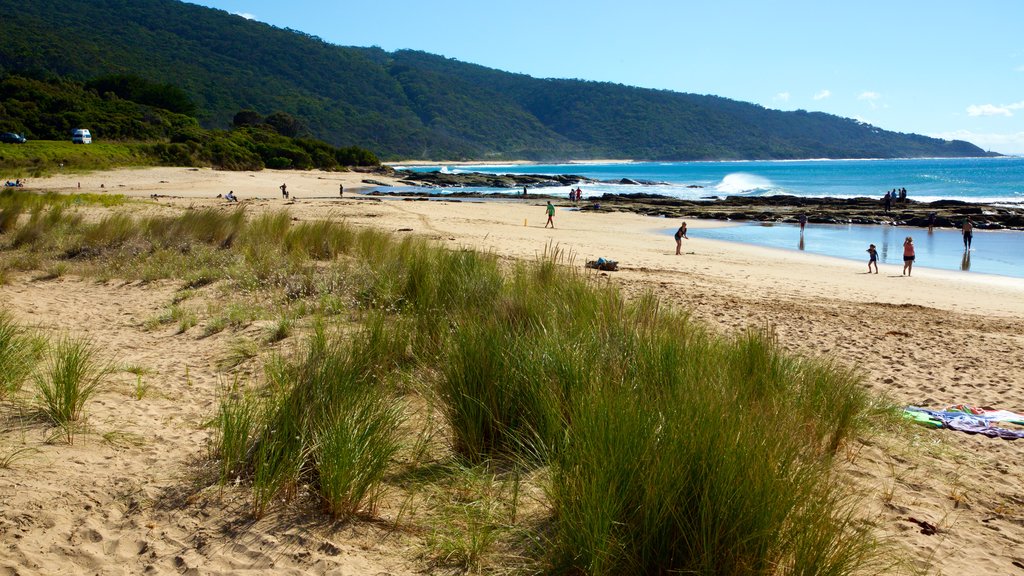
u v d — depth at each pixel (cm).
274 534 334
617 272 1603
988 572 328
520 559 319
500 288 776
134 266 1209
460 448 445
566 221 3491
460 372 462
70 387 473
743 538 285
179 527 337
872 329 1033
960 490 428
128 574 297
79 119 7869
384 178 8500
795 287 1586
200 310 906
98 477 382
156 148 7425
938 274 1989
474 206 4228
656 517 295
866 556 321
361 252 1267
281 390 450
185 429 467
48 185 4647
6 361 526
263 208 3005
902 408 590
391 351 598
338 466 358
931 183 8450
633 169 17688
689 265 1925
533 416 436
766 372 527
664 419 340
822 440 476
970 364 813
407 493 384
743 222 3669
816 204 4597
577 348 484
